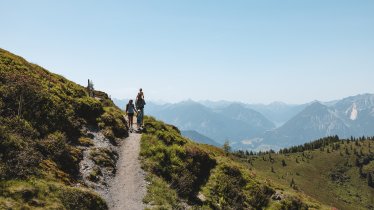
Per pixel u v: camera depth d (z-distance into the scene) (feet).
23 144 74.64
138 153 104.37
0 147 68.80
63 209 60.95
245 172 129.90
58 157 80.69
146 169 96.22
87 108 117.50
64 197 64.23
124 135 116.06
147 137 116.47
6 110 85.25
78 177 79.56
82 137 99.86
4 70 101.55
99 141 103.40
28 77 104.94
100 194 76.33
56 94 110.63
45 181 66.69
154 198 82.23
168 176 99.19
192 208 88.84
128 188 84.12
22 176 64.18
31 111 90.79
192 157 114.83
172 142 120.67
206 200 97.30
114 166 93.15
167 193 87.61
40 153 76.59
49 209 58.54
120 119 126.21
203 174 113.09
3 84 93.71
